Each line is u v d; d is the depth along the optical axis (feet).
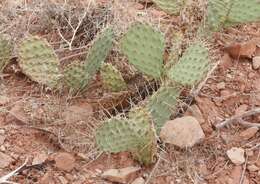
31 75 5.43
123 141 4.81
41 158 4.97
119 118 4.73
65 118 5.29
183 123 5.12
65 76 5.42
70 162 4.94
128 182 4.88
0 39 5.60
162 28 6.10
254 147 5.15
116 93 5.43
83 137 5.15
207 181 4.93
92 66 5.46
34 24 6.21
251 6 5.73
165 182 4.89
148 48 5.28
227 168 5.02
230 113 5.43
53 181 4.84
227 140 5.20
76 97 5.52
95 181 4.86
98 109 5.45
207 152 5.12
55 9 6.16
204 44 5.31
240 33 6.16
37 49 5.39
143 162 4.99
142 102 5.28
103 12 6.19
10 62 5.85
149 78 5.53
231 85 5.65
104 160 5.01
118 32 5.91
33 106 5.41
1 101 5.44
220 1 5.77
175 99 5.18
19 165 4.94
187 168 4.99
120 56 5.82
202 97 5.53
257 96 5.54
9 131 5.19
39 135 5.18
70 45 5.77
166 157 5.04
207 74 5.49
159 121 5.16
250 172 5.00
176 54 5.45
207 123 5.31
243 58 5.92
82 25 6.13
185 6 6.13
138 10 6.44
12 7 6.26
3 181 4.76
